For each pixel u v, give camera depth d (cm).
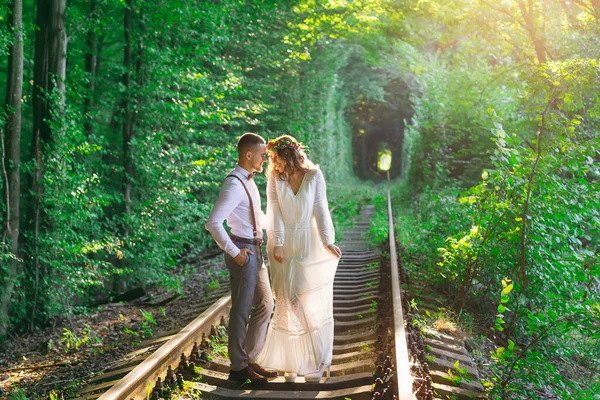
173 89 1281
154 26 1176
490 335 671
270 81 1766
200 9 1202
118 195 1141
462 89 1644
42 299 896
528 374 472
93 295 1239
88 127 1412
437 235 900
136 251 1142
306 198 448
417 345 510
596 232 712
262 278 458
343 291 830
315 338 455
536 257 650
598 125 941
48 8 939
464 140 1822
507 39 1277
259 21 1588
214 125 1476
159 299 1011
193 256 1343
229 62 1523
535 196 671
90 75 1220
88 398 428
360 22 1920
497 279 704
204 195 1454
